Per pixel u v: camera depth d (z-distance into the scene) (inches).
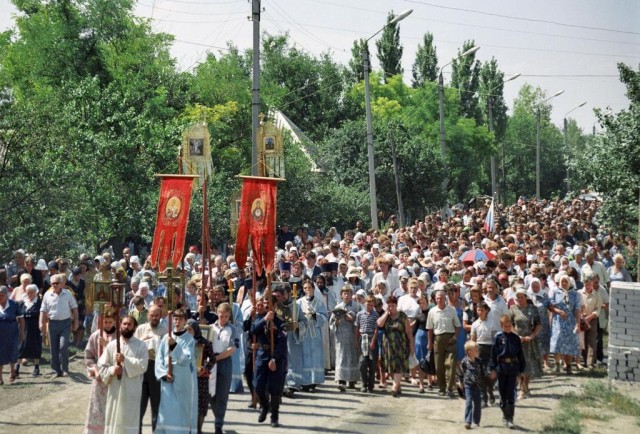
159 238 581.0
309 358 691.4
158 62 1825.8
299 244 1289.4
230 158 1796.3
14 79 1744.6
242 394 671.1
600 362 820.6
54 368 727.7
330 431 552.1
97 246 1197.7
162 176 583.5
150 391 517.7
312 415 603.2
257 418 585.9
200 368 502.0
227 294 759.1
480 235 1234.6
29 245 988.6
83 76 1701.5
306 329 684.1
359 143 2076.8
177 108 1795.0
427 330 699.4
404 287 789.9
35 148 1067.9
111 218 1165.1
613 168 1072.8
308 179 1761.8
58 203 1035.3
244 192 597.3
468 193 3203.7
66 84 1266.0
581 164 1112.8
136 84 1552.7
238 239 595.8
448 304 685.3
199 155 639.8
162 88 1590.8
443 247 1058.1
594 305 791.7
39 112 1080.8
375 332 689.6
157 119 1471.5
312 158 2081.7
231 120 1847.9
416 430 559.8
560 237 1327.5
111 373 467.2
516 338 576.4
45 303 726.5
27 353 732.7
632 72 1082.1
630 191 1063.6
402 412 617.0
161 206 582.2
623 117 1071.6
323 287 745.6
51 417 589.6
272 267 593.3
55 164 1055.0
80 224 1074.1
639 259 879.7
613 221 1096.8
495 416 607.2
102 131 1240.2
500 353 573.9
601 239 1382.9
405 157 2041.1
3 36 1907.0
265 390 565.3
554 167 3747.5
